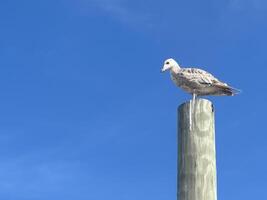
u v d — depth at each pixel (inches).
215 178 232.1
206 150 234.1
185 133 238.7
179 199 229.9
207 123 239.1
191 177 229.6
